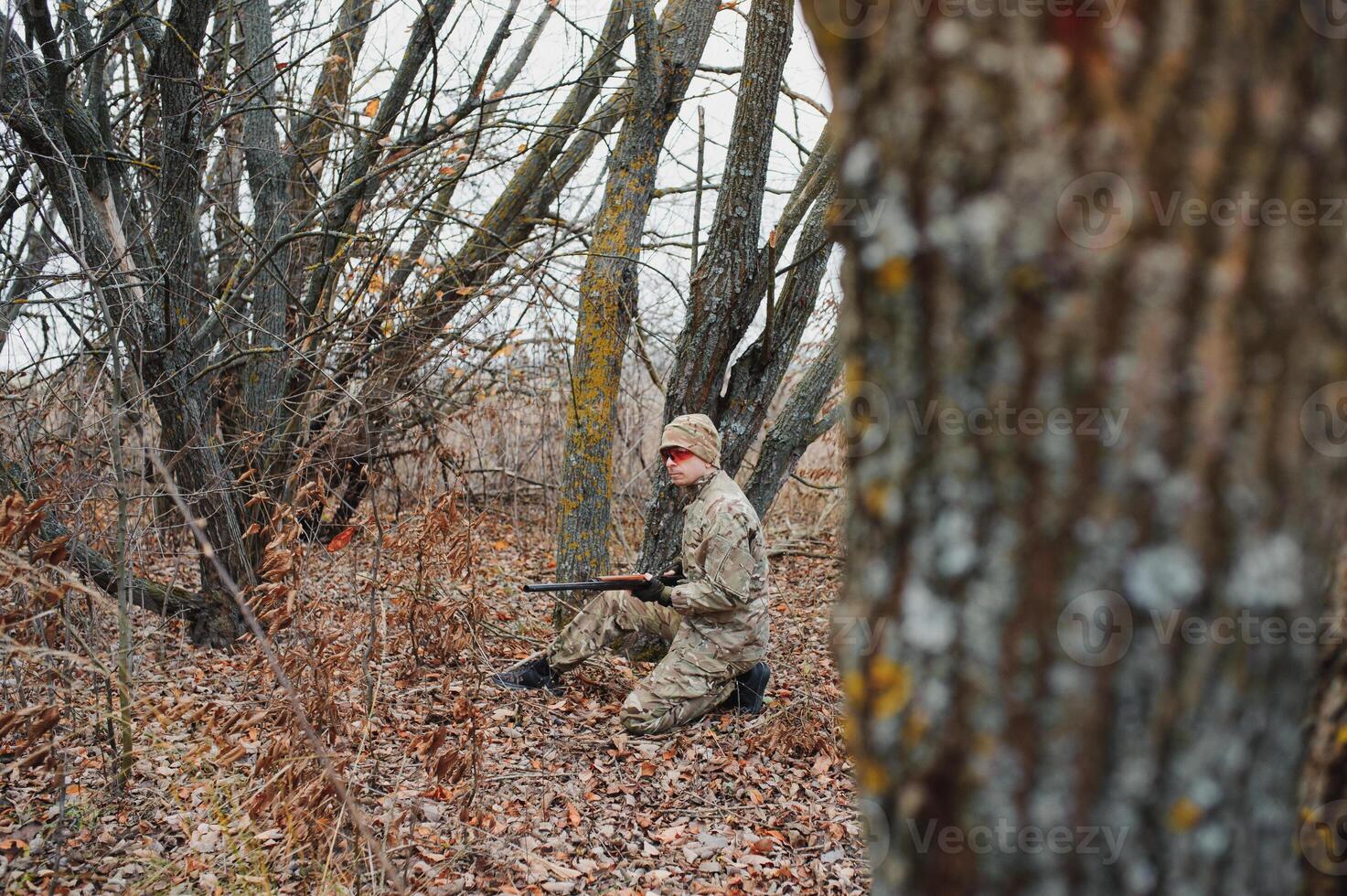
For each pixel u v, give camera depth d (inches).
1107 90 40.9
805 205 240.8
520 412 402.0
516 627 255.8
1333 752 57.5
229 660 214.7
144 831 135.9
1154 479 41.7
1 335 193.3
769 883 139.7
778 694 222.8
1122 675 42.5
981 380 43.4
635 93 239.6
